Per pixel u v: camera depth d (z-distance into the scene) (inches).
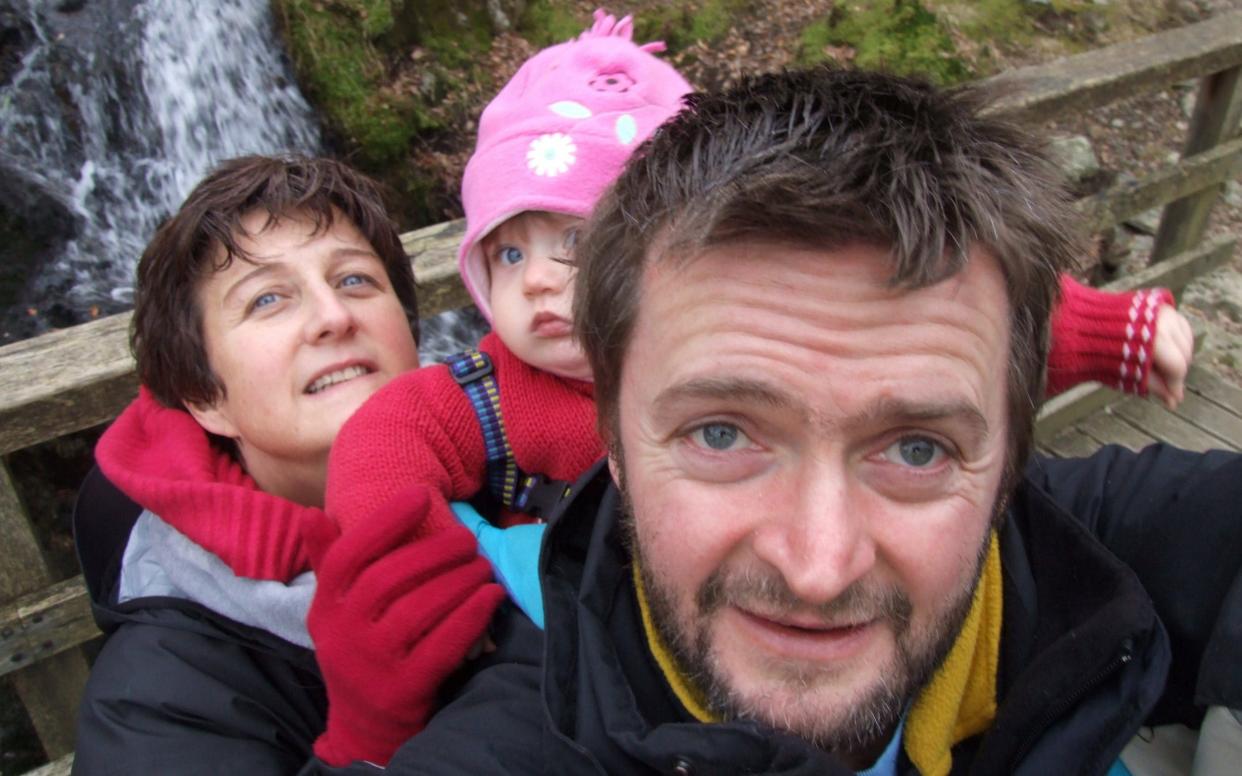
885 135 12.1
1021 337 13.5
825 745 13.3
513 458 24.5
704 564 13.1
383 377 25.7
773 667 13.2
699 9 97.5
